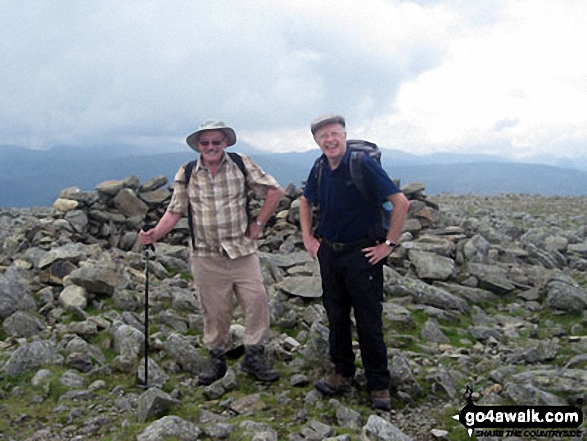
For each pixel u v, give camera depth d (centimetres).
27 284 955
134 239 1350
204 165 598
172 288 947
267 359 692
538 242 1445
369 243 534
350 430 495
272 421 525
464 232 1346
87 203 1405
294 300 931
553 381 566
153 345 709
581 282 1118
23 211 2466
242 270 614
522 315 936
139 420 517
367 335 543
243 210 609
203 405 567
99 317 796
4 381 612
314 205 574
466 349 746
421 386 604
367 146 541
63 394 582
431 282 1067
